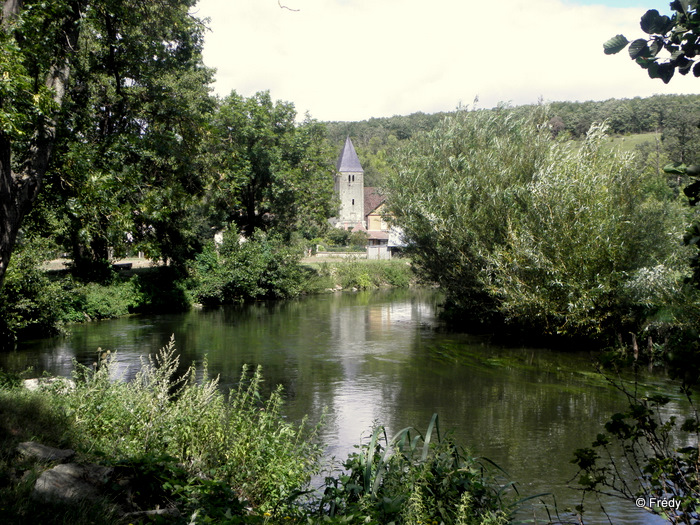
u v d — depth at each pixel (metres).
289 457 6.51
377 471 4.66
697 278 3.11
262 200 46.59
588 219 20.14
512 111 27.36
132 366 17.73
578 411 13.31
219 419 6.84
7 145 7.79
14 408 6.84
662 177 26.69
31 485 4.17
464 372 17.72
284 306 38.38
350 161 110.44
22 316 21.72
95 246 32.34
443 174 25.56
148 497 4.72
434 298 44.47
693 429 3.39
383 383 16.30
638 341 18.38
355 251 84.06
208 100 28.59
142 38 12.70
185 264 38.91
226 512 4.08
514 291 20.92
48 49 9.25
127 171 11.78
